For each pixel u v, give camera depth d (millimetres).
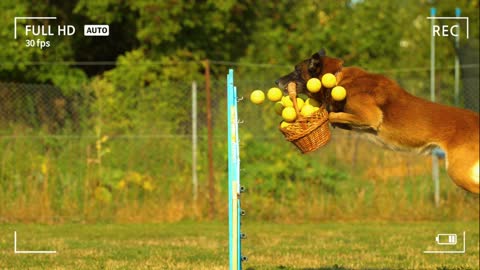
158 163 15992
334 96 8359
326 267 10383
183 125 16828
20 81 19266
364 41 21875
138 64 18000
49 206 15305
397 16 23391
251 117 17094
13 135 15953
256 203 15938
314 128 8031
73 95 16297
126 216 15445
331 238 13469
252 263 10719
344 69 9148
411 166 16438
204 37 20609
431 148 9102
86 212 15406
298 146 8180
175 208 15586
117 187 15695
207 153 16234
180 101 16719
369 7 22469
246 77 21078
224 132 16766
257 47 22156
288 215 15883
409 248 12312
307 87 8461
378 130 9164
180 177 15945
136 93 16422
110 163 15898
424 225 15195
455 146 8922
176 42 20203
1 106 16156
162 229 14414
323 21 22453
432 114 9000
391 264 10750
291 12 23234
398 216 15883
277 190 16109
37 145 15734
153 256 11273
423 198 16109
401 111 9008
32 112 16250
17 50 18391
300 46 22016
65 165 15734
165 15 19250
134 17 19984
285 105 8375
